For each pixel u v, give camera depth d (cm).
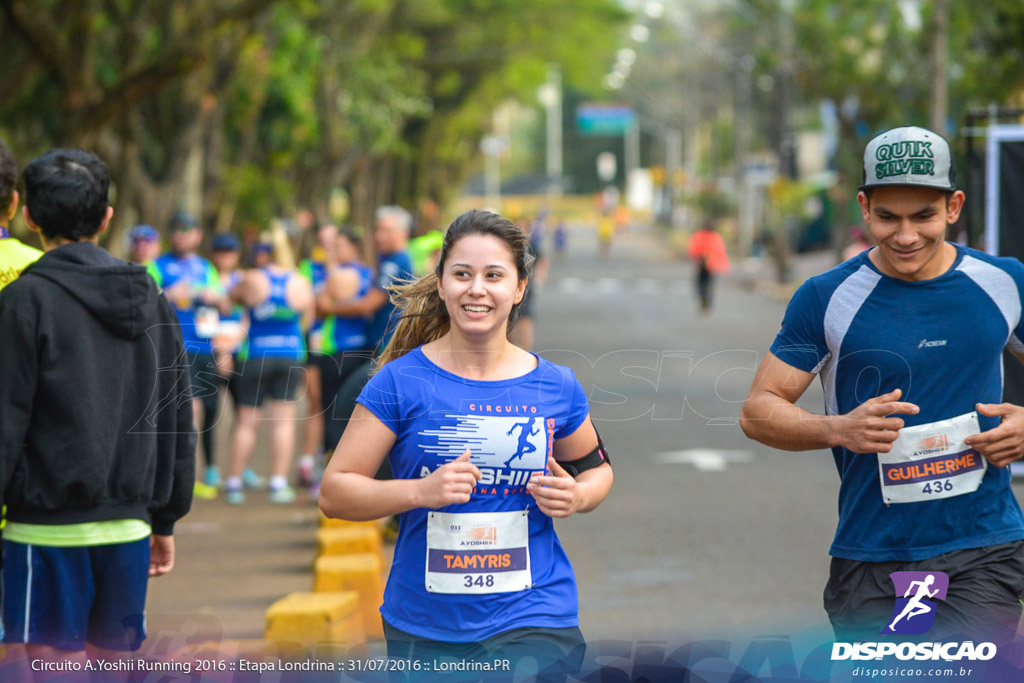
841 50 4878
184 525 1367
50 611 608
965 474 585
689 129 11938
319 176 5281
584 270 7400
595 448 561
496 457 534
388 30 6216
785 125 5969
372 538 1142
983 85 3056
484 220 541
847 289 594
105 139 2658
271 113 4350
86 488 604
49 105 3023
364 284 1432
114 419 611
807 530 1303
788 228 7388
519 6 7081
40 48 2316
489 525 536
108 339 611
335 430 605
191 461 647
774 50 5375
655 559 1190
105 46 3156
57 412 601
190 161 3172
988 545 588
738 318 3988
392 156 7925
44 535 605
